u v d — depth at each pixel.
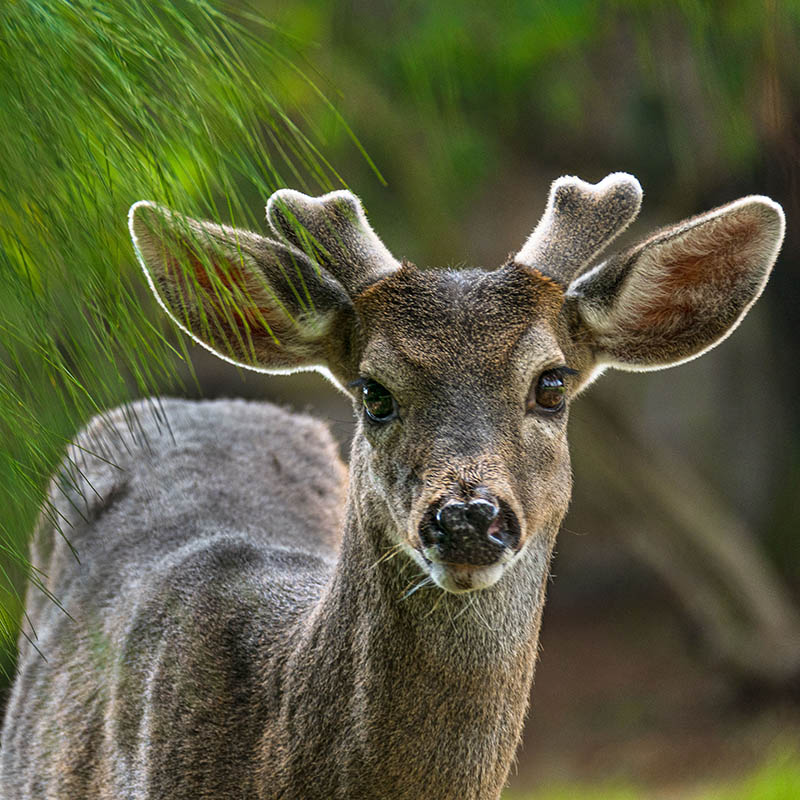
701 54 13.15
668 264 9.12
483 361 8.24
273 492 11.67
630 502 24.67
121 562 10.80
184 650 9.45
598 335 9.20
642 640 28.08
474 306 8.42
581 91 19.64
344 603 8.55
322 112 14.87
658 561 25.20
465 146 18.45
